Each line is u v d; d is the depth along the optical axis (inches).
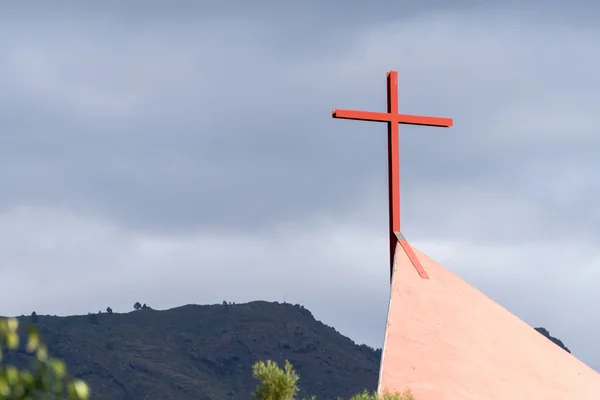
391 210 1990.7
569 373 1680.6
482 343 1690.5
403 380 1578.5
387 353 1630.2
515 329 1764.3
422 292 1780.3
